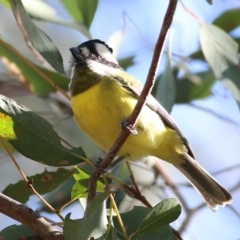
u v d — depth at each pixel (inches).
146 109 347.9
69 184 368.8
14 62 411.2
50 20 378.0
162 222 269.4
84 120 344.8
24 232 300.2
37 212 295.0
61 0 392.2
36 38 297.6
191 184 394.3
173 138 364.8
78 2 390.0
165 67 373.7
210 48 366.9
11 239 299.0
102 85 341.4
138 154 358.0
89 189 281.7
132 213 304.8
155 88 441.4
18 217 281.1
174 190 412.8
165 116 360.8
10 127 287.4
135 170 453.1
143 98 267.6
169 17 237.5
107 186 270.1
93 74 349.1
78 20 390.6
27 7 370.6
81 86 346.9
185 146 375.6
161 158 378.0
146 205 312.5
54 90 424.2
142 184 414.9
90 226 255.0
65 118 432.8
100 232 258.1
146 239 292.8
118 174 358.9
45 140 291.0
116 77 347.3
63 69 302.0
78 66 358.9
